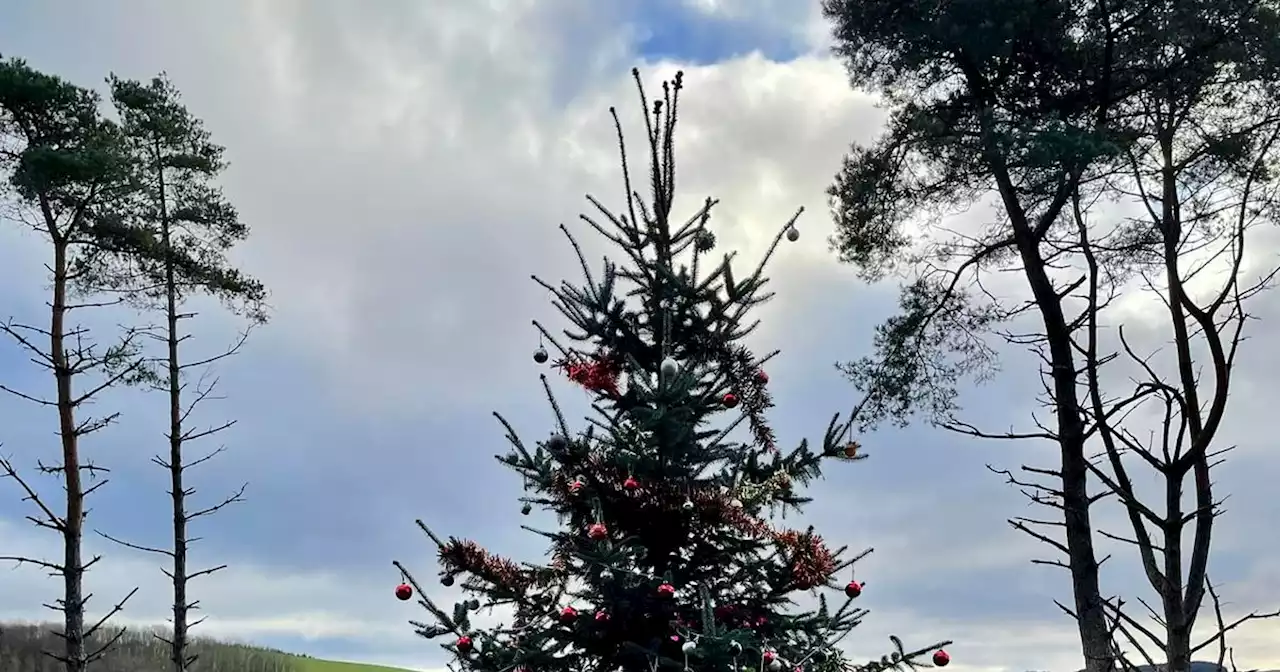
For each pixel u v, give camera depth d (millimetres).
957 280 11438
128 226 15531
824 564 7102
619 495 7422
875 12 10508
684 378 7137
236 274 17094
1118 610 4723
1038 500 5938
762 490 7379
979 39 9031
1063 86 9203
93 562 13891
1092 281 5754
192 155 17344
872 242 12055
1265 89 8562
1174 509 5004
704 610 6352
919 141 10781
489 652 6891
